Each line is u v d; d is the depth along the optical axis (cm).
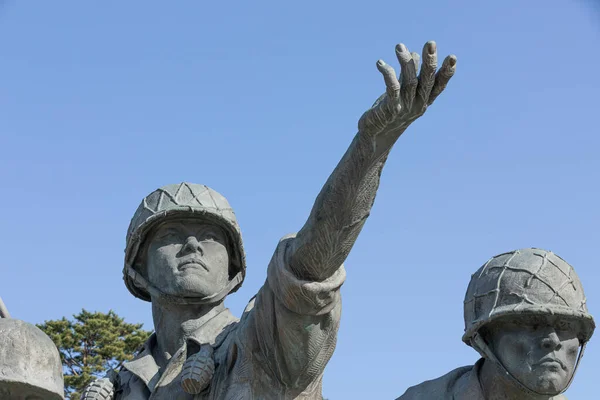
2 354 741
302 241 804
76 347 2641
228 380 912
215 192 1023
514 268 846
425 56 696
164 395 949
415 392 895
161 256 996
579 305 833
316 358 866
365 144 746
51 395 746
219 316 998
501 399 845
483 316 838
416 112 718
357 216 780
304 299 820
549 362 822
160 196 1010
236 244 1016
